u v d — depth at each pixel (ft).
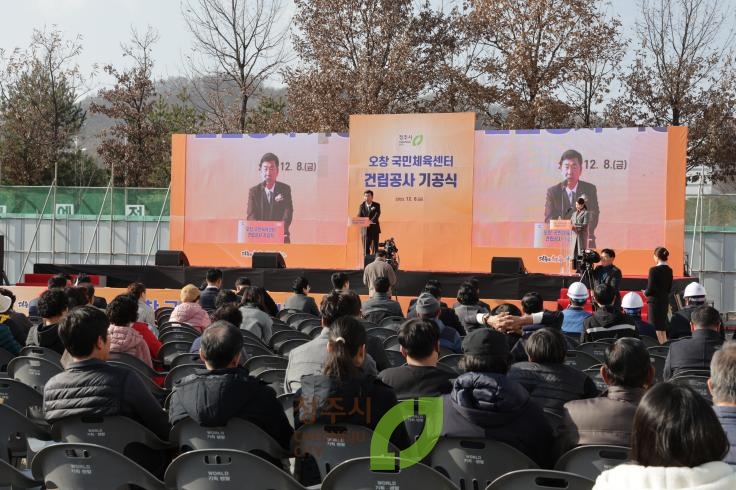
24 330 26.66
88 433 14.25
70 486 12.69
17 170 138.51
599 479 7.47
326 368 13.61
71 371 14.35
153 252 89.25
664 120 104.78
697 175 104.68
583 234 51.85
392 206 62.18
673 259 57.16
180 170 67.36
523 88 104.68
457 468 12.74
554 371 15.40
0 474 13.11
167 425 14.76
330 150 64.18
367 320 31.22
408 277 53.21
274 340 27.04
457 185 60.95
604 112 107.45
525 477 10.92
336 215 64.18
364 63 106.93
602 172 58.34
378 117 62.39
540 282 50.65
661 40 104.83
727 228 76.59
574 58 101.91
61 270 59.21
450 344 24.27
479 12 103.14
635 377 12.40
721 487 6.84
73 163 142.92
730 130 101.09
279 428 13.92
